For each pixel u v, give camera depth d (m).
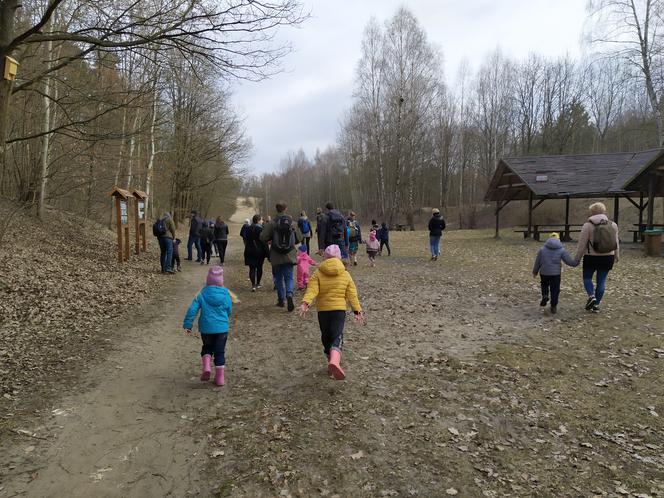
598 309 7.76
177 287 11.04
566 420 4.12
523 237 24.78
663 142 22.84
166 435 3.90
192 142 30.25
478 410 4.32
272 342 6.55
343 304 5.11
